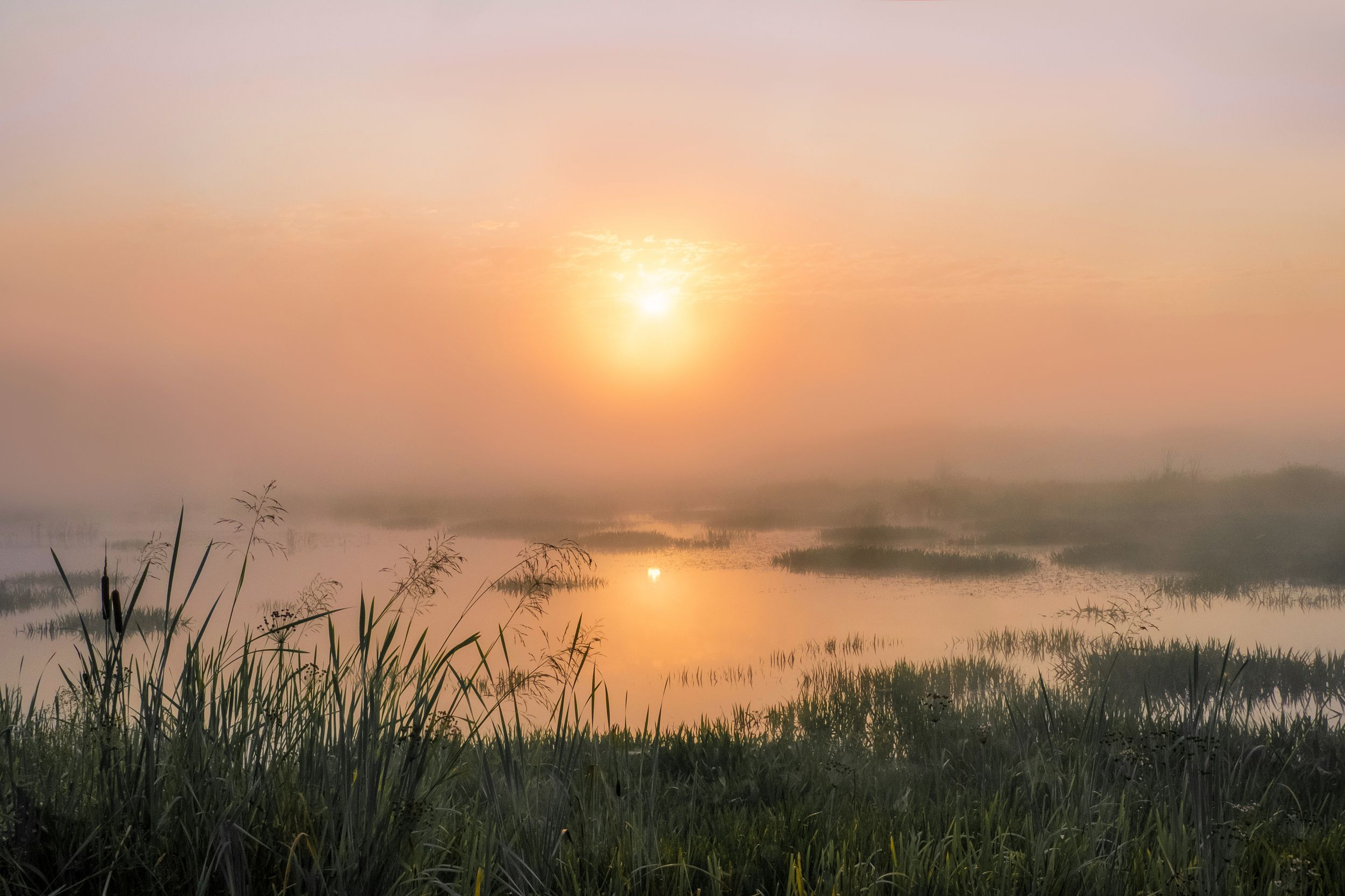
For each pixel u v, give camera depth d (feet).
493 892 13.44
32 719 17.54
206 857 12.21
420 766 13.84
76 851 12.25
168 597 14.15
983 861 15.30
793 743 31.04
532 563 17.47
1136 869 15.16
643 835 15.55
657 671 56.80
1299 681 45.83
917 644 65.36
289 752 14.56
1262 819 18.25
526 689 17.02
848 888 13.99
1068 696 39.78
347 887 12.07
